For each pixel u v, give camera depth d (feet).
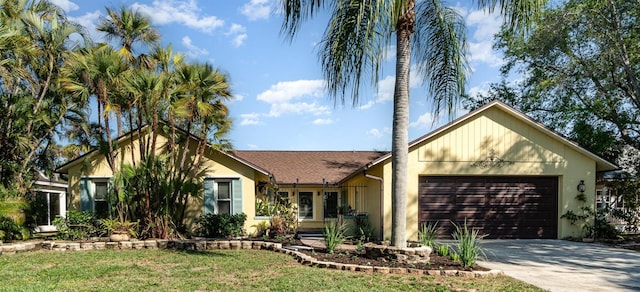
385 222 45.01
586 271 28.14
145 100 41.93
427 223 46.14
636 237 48.73
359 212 59.11
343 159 70.59
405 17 28.30
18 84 44.21
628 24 54.65
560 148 47.57
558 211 47.57
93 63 40.24
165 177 45.03
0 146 44.60
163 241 40.96
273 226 47.98
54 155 54.44
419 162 46.29
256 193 56.39
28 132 46.01
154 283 23.32
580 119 65.16
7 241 42.47
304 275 24.93
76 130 53.31
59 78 42.78
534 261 32.12
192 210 49.52
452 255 29.58
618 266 30.19
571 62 61.72
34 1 45.06
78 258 33.27
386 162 45.55
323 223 65.21
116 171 44.21
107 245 39.83
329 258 30.27
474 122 46.88
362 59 23.65
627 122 62.54
